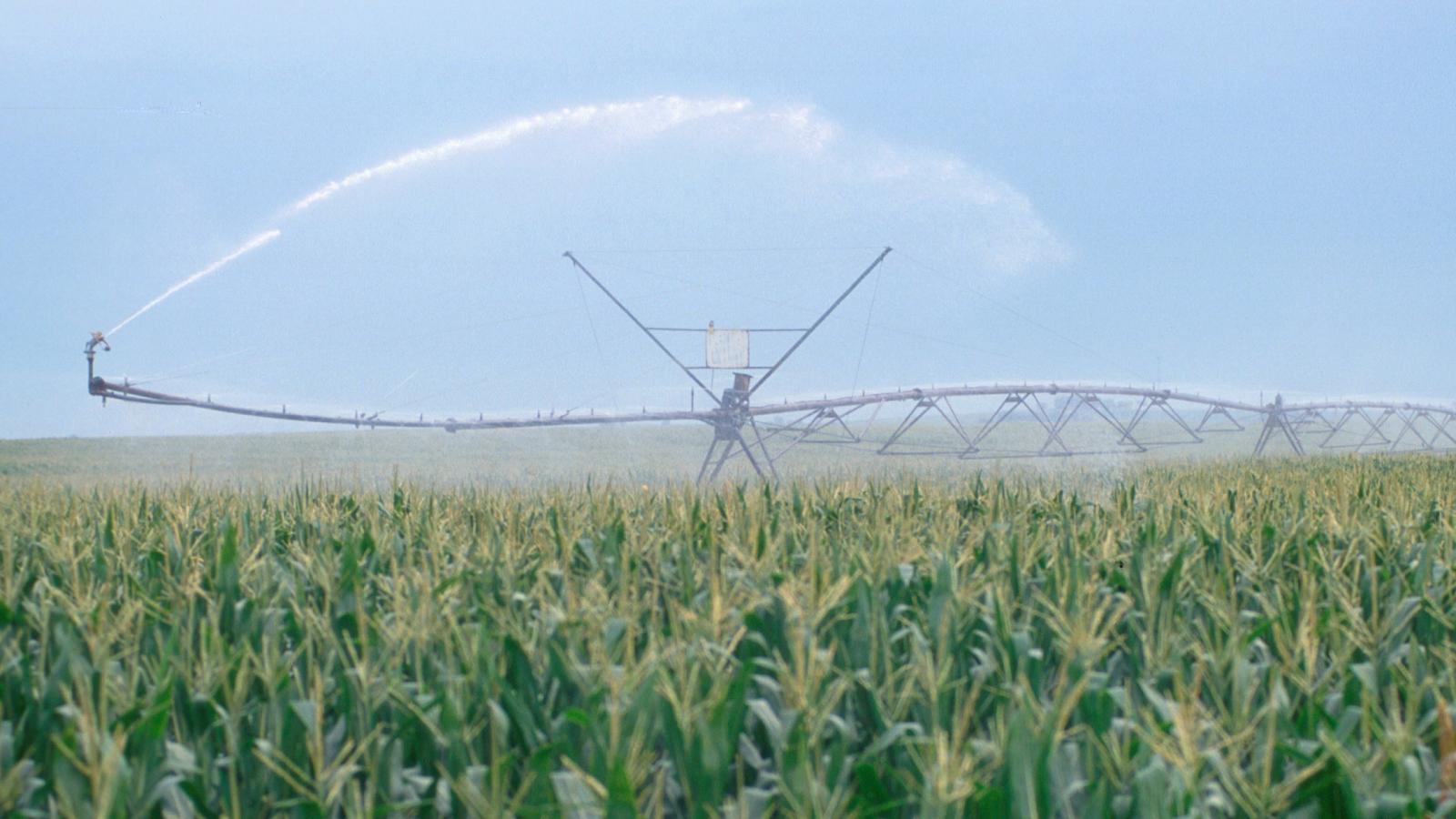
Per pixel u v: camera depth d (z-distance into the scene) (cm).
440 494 2064
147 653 896
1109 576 1080
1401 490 1864
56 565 1221
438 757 697
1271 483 2308
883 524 1291
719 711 587
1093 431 6378
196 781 661
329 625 884
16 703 767
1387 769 615
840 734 654
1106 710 685
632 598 956
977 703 754
